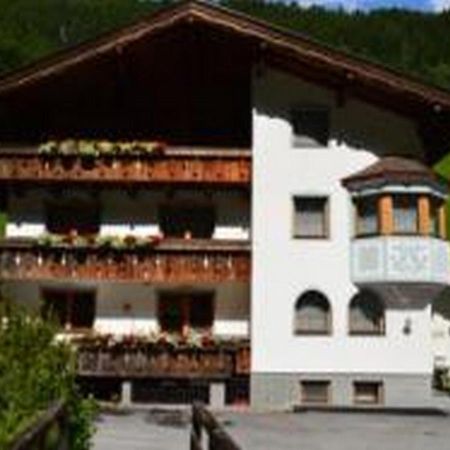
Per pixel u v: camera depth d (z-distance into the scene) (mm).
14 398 14500
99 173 34156
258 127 34531
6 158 34406
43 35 135125
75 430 16094
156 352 33281
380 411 31906
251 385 33219
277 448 23266
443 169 55906
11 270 34031
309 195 34156
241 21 33562
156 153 34156
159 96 35688
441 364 42094
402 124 34719
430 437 25828
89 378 33562
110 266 34000
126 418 28469
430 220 33812
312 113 34688
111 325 34656
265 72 34656
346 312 33656
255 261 33875
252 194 34219
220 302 34781
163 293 34875
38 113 35562
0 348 14977
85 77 34969
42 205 35219
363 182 33750
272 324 33594
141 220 35094
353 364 33469
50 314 16328
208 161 34250
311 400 33375
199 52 34750
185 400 33688
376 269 33219
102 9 151750
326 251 33969
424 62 142375
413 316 33625
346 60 33438
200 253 34000
